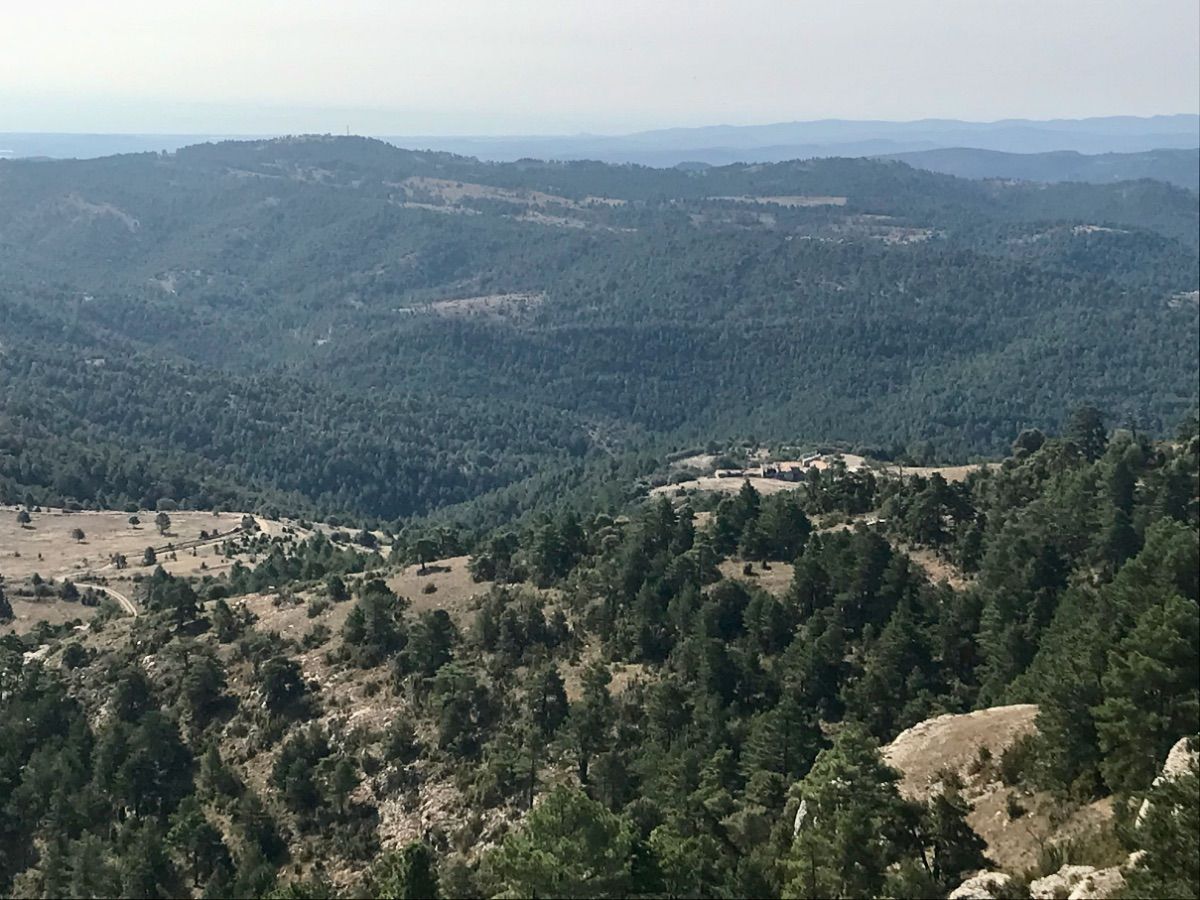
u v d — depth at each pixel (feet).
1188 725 158.92
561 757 246.88
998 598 272.72
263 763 279.28
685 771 221.25
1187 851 113.29
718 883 164.86
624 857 145.59
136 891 230.07
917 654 275.18
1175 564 219.41
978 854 158.40
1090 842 143.64
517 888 143.02
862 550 307.99
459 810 242.78
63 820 264.11
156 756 278.05
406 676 297.12
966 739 194.59
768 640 298.15
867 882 145.89
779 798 205.26
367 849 243.40
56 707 309.83
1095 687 171.12
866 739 163.22
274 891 201.05
